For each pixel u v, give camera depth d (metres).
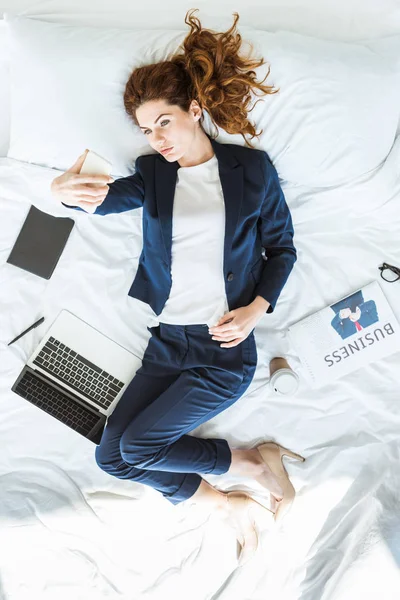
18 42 1.54
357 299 1.71
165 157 1.44
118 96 1.54
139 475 1.65
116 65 1.52
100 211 1.45
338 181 1.61
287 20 1.58
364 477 1.73
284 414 1.76
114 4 1.59
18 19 1.55
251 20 1.58
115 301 1.74
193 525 1.77
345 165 1.57
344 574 1.64
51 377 1.72
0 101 1.67
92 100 1.54
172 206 1.48
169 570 1.76
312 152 1.55
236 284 1.52
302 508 1.75
